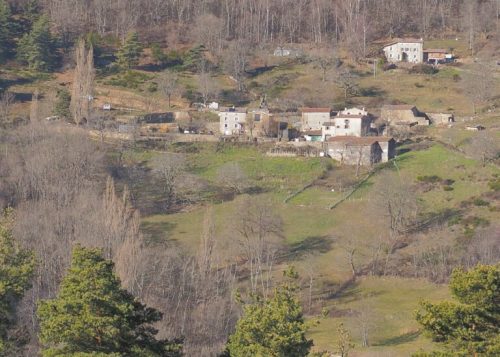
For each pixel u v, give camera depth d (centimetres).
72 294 8712
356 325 18200
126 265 17825
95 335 8669
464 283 8950
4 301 9431
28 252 10019
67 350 8681
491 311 8875
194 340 17038
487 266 9044
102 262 8881
